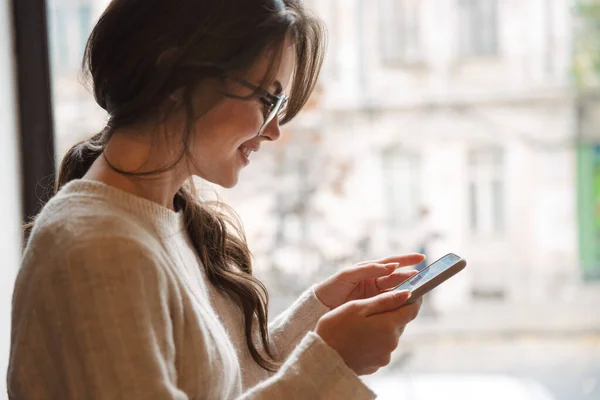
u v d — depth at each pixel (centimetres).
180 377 73
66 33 186
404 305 78
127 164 76
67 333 67
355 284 102
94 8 187
